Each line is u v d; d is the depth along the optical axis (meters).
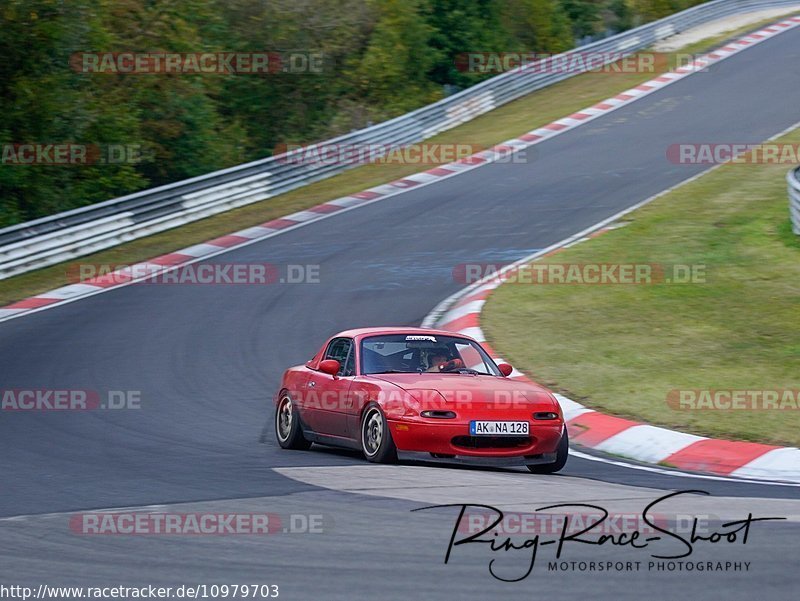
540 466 26.62
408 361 28.70
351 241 68.19
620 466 28.00
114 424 33.50
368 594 14.81
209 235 71.94
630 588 14.98
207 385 39.22
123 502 22.09
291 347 45.34
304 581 15.55
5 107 82.06
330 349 30.53
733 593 14.68
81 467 26.91
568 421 33.41
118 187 92.19
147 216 72.81
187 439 31.17
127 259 66.19
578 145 95.94
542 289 52.59
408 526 18.92
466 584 15.23
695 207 69.25
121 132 91.62
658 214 68.38
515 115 111.50
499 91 117.19
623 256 58.22
